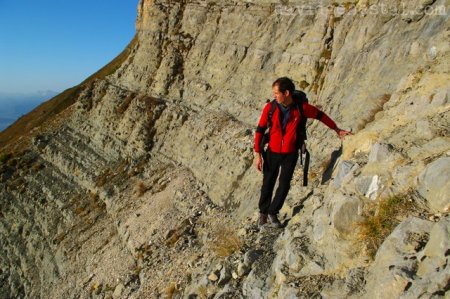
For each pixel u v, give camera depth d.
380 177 5.79
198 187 19.80
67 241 25.52
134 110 30.27
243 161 17.70
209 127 22.22
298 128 7.34
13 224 32.59
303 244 6.45
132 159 27.72
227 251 9.66
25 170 37.53
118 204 24.30
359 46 15.88
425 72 8.62
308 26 20.59
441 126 5.95
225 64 25.50
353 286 4.95
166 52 31.80
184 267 13.02
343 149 7.58
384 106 9.30
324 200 6.88
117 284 16.64
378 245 5.18
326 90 16.77
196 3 30.86
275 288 6.35
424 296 3.90
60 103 56.12
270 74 21.62
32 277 26.42
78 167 32.44
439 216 4.74
